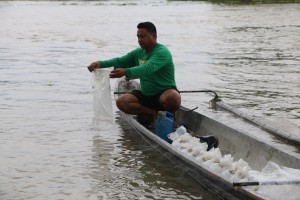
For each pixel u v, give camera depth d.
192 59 17.41
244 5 50.88
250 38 24.27
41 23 34.09
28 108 10.12
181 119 8.41
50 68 15.35
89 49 20.20
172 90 7.86
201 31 27.92
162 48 7.82
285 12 40.75
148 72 7.54
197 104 10.77
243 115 9.57
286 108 10.21
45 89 12.06
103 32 27.59
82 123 8.99
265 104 10.58
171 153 6.57
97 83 8.12
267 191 4.91
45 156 7.18
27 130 8.52
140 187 6.07
